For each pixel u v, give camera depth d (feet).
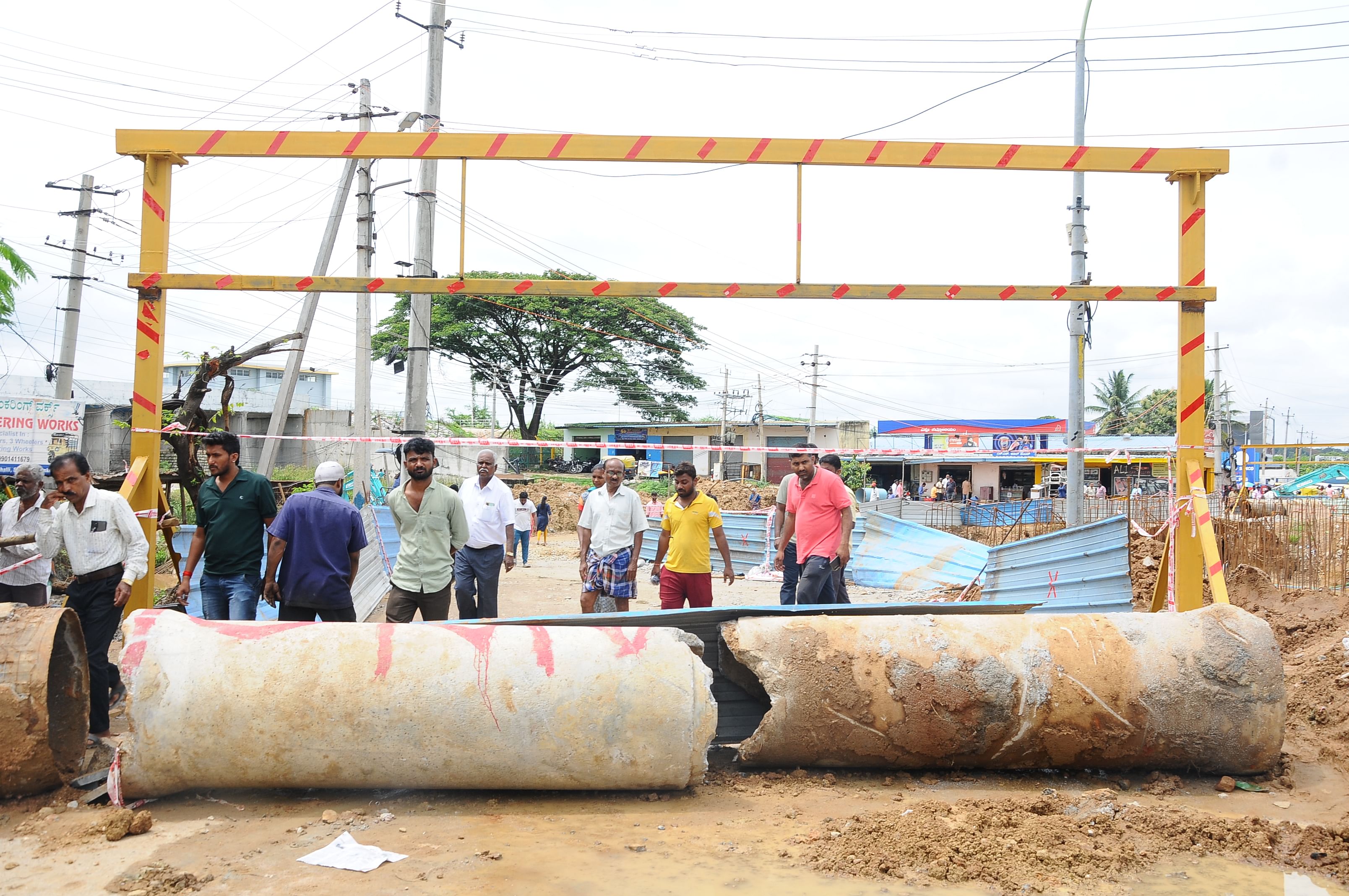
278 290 20.61
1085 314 49.98
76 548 17.93
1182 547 21.30
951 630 16.22
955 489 145.38
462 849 12.69
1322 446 44.68
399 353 94.84
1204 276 21.30
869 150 21.04
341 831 13.37
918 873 11.98
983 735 15.51
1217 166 20.99
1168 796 15.35
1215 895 11.44
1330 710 19.16
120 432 96.94
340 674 14.24
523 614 38.63
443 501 21.29
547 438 226.58
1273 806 14.82
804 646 15.96
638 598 45.60
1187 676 15.58
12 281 55.31
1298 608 27.96
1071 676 15.58
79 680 15.87
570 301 173.47
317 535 19.07
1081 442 49.88
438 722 14.03
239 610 19.75
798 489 25.58
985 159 21.11
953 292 21.15
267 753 13.96
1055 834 13.07
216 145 20.54
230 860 12.19
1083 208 49.80
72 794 14.71
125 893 11.12
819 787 15.65
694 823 13.84
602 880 11.68
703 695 14.69
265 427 137.90
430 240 50.21
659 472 147.33
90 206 80.69
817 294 21.11
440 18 51.13
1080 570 34.53
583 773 14.35
